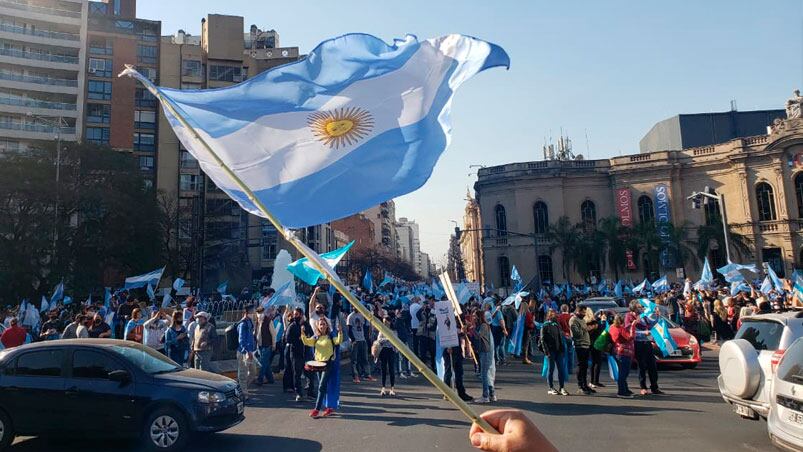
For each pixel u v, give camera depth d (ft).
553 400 37.83
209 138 10.75
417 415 33.91
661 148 240.32
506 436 4.97
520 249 193.77
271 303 56.34
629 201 191.01
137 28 213.05
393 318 54.24
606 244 179.63
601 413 33.09
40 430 27.53
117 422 27.20
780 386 21.85
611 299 75.41
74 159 140.87
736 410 29.50
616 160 195.11
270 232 214.48
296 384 40.45
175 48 218.59
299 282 128.98
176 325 41.45
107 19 208.44
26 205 130.93
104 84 204.64
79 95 197.36
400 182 10.12
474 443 5.16
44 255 134.41
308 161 10.59
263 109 10.67
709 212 186.09
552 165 197.98
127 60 208.33
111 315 60.59
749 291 78.28
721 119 226.58
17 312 71.82
